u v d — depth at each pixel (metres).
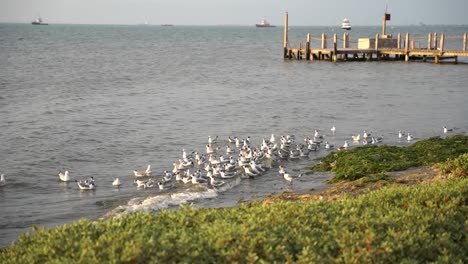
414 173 22.20
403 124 39.66
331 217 11.28
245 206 12.70
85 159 30.12
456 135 32.88
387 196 13.00
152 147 33.09
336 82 63.47
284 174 25.34
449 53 79.19
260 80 66.31
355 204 12.44
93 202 22.73
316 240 9.88
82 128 37.47
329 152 32.03
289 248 9.62
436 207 11.88
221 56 107.81
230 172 26.78
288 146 32.59
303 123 40.34
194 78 68.75
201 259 9.14
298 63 87.56
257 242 9.53
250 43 166.62
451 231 10.80
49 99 49.28
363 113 44.03
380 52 86.50
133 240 9.41
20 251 10.01
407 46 84.06
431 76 68.19
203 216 11.26
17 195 23.86
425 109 45.41
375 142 33.75
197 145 33.88
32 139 34.03
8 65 80.50
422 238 10.09
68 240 9.77
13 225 19.78
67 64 84.81
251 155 29.44
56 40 167.12
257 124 40.00
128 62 91.38
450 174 19.14
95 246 9.29
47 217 20.70
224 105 47.66
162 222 11.13
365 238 9.78
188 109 45.62
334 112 44.50
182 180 25.69
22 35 199.00
